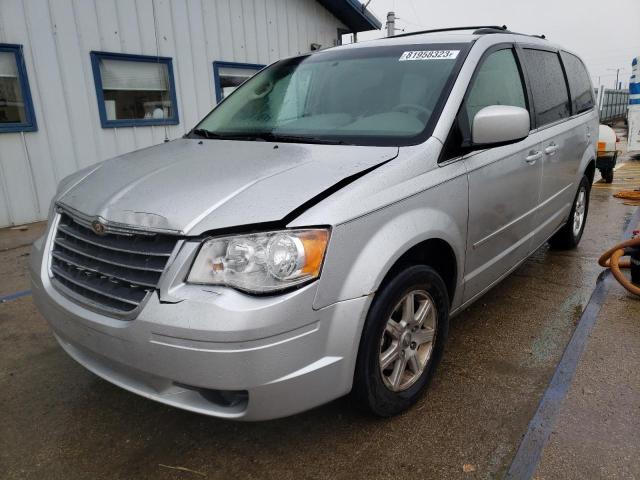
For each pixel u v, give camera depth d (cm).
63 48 704
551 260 495
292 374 196
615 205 753
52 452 235
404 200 231
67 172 734
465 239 275
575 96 463
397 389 245
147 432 248
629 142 1190
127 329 201
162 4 798
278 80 350
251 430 247
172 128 845
